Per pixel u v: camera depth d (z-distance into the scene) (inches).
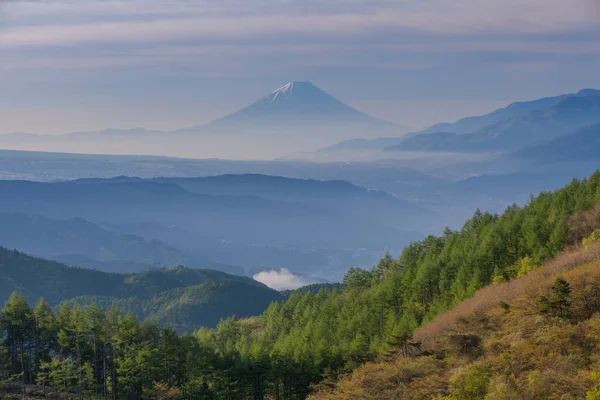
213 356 3093.0
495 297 2962.6
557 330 1955.0
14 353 3577.8
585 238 3440.0
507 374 1786.4
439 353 2288.4
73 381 3331.7
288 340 3914.9
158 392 2999.5
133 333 3299.7
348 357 2874.0
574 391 1588.3
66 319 3582.7
